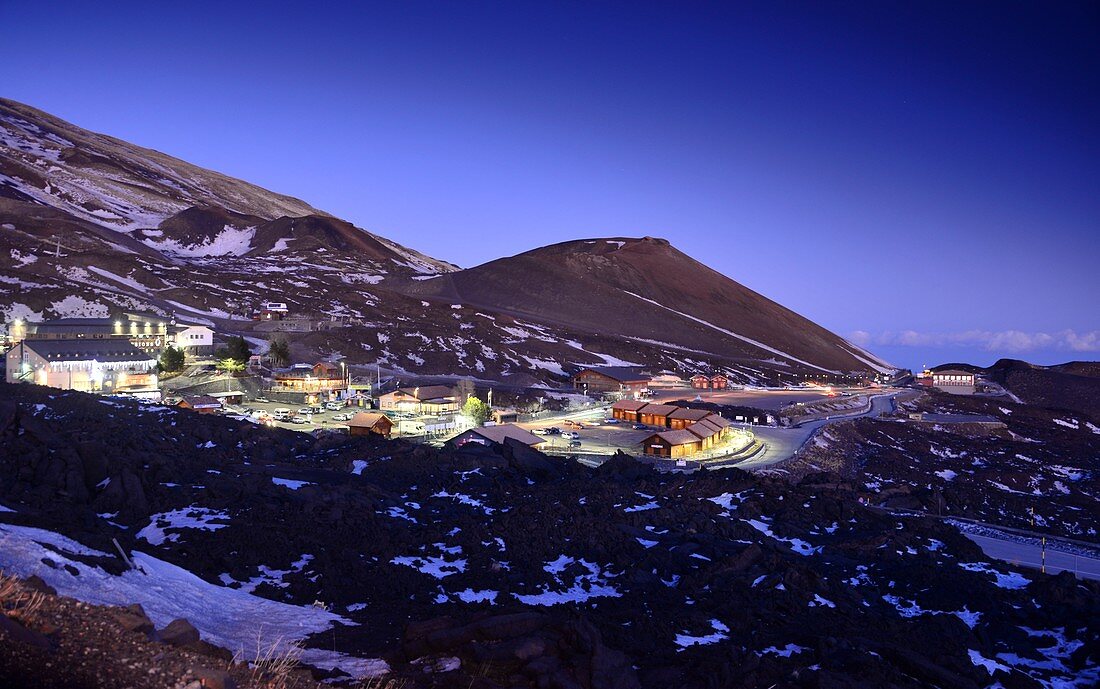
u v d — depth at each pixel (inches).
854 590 1063.0
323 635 605.3
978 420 6210.6
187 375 4687.5
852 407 6752.0
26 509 842.2
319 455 2006.6
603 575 1043.9
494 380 6707.7
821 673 595.2
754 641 770.2
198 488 1195.3
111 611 405.7
